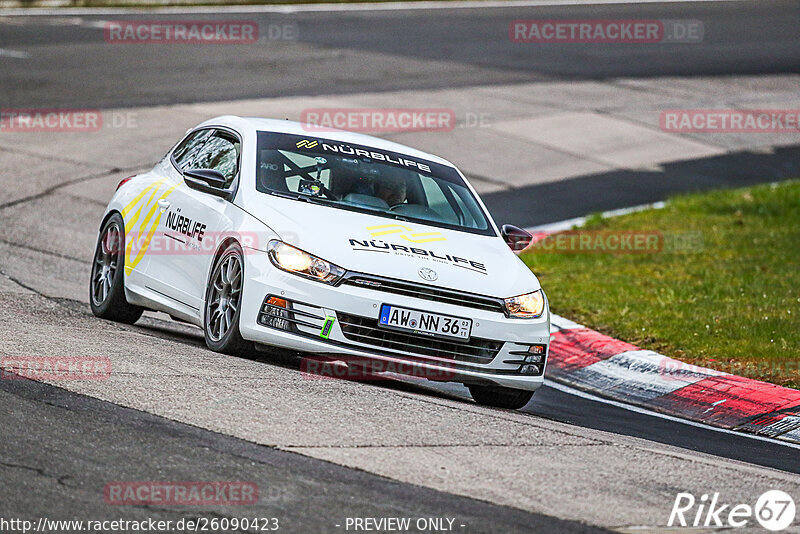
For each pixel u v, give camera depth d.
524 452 21.11
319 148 30.80
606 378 33.56
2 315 29.45
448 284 26.41
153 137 68.50
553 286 43.91
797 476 23.02
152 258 31.23
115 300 32.78
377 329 25.69
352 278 25.80
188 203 30.28
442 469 19.34
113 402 21.25
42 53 91.88
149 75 86.19
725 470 21.66
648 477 20.42
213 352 27.44
